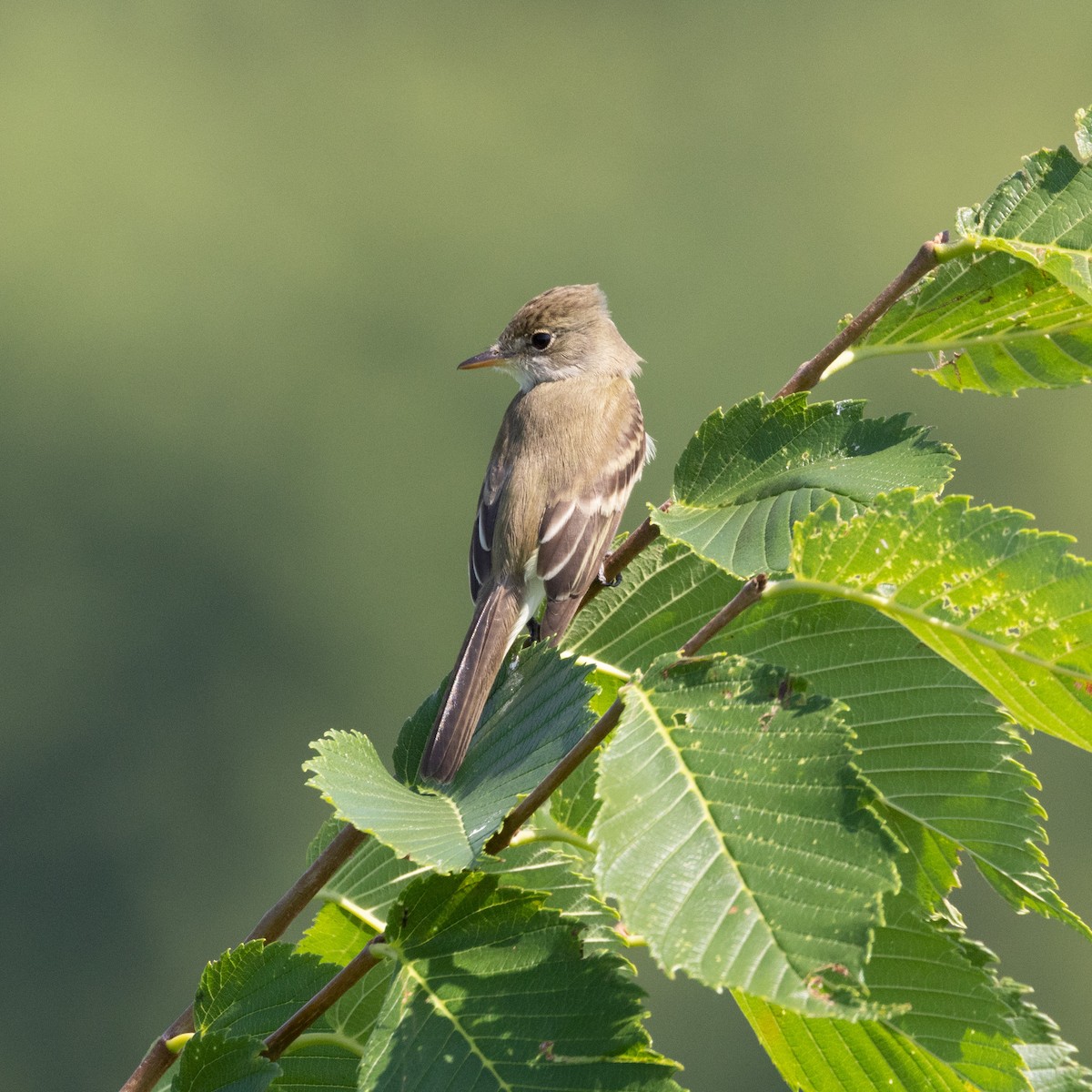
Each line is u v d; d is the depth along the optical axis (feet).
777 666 14.57
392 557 129.59
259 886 112.78
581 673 17.49
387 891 19.01
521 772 16.35
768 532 17.43
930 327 20.54
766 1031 16.34
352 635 126.00
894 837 12.95
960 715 17.11
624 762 13.96
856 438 18.90
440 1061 14.51
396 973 15.19
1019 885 16.61
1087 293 18.75
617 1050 14.33
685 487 19.30
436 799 16.98
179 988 109.70
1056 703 15.42
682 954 12.41
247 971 16.81
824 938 12.43
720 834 13.29
